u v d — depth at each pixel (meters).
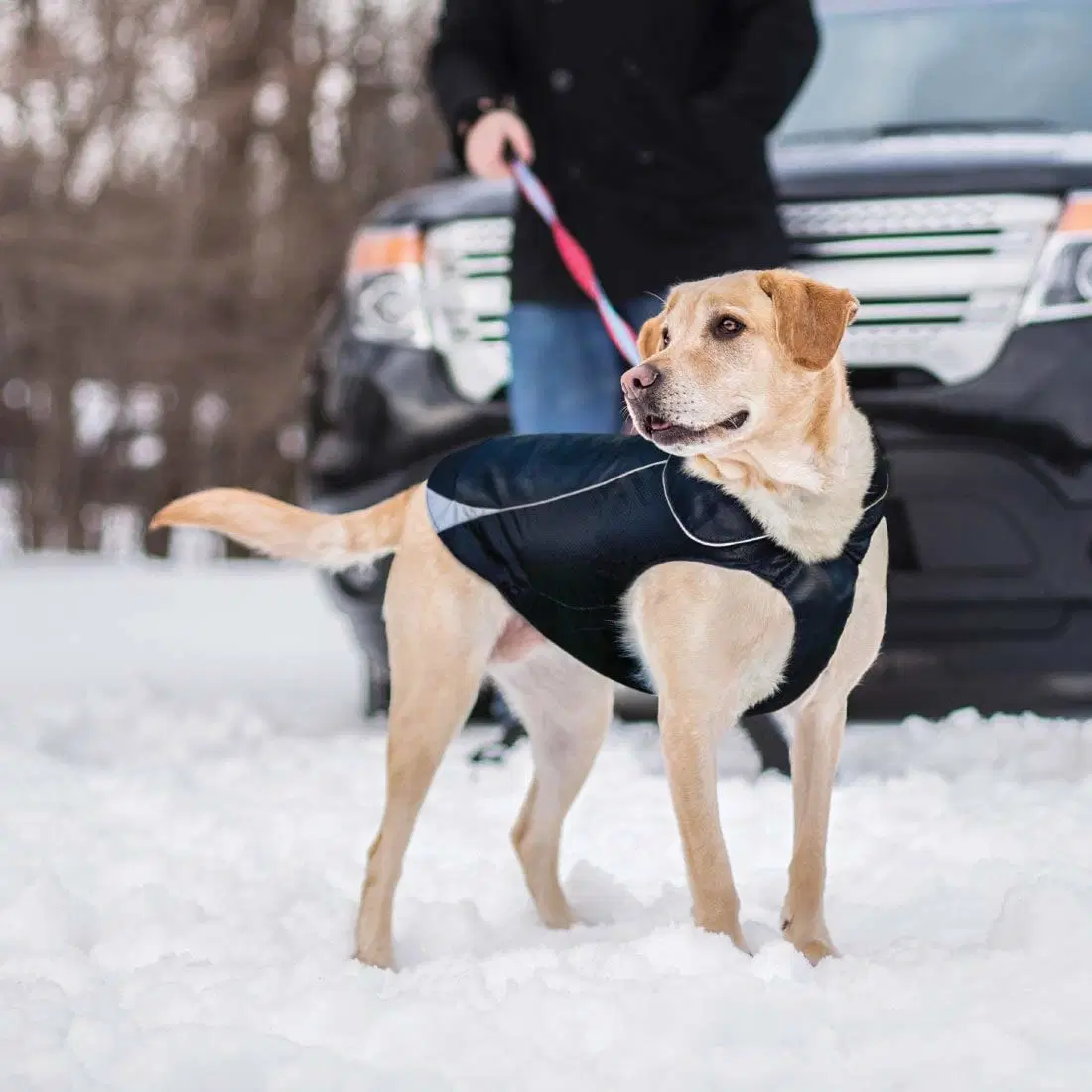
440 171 6.38
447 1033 2.59
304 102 19.92
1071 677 6.70
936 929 3.35
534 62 5.04
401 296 5.71
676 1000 2.65
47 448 20.30
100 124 19.70
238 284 20.09
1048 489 5.13
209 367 19.94
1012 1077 2.33
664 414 3.21
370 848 3.46
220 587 14.03
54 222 19.72
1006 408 5.11
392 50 20.20
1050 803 4.31
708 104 4.81
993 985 2.71
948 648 5.31
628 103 4.87
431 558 3.55
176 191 20.02
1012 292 5.15
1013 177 5.18
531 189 4.76
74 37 19.77
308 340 20.05
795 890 3.31
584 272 4.55
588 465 3.46
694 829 3.22
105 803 4.59
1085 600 5.17
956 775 4.89
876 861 3.92
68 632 9.98
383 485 5.69
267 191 20.28
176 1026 2.60
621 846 4.23
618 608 3.38
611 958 2.96
